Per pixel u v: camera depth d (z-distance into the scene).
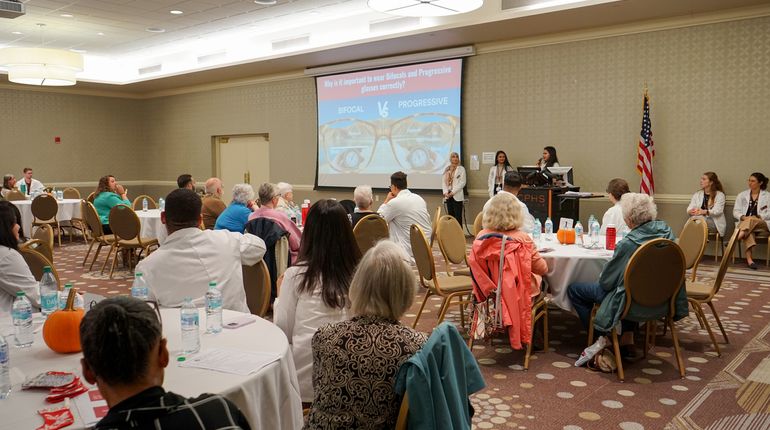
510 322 3.61
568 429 2.87
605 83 8.34
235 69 12.05
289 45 10.88
